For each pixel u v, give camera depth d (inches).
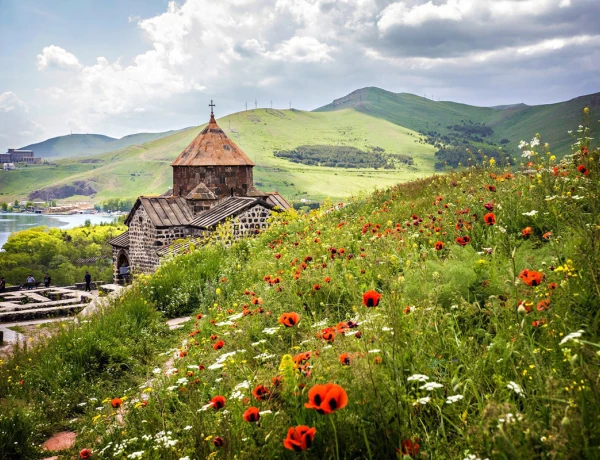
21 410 326.0
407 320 217.9
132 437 248.2
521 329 173.2
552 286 195.2
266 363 244.2
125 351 446.6
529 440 124.7
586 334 168.7
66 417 358.0
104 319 528.7
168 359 418.6
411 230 444.8
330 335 187.2
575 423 119.3
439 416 161.8
